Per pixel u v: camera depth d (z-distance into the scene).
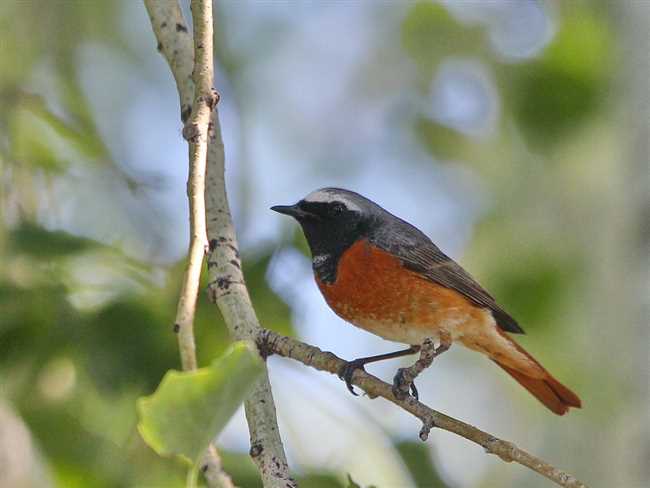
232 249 8.16
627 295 12.01
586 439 14.88
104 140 13.49
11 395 9.49
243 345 5.38
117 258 9.77
